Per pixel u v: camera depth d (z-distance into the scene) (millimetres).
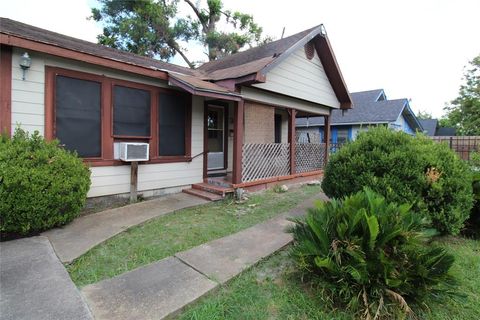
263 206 5336
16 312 1935
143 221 4145
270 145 7137
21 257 2834
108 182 5082
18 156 3400
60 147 4328
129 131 5324
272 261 2967
